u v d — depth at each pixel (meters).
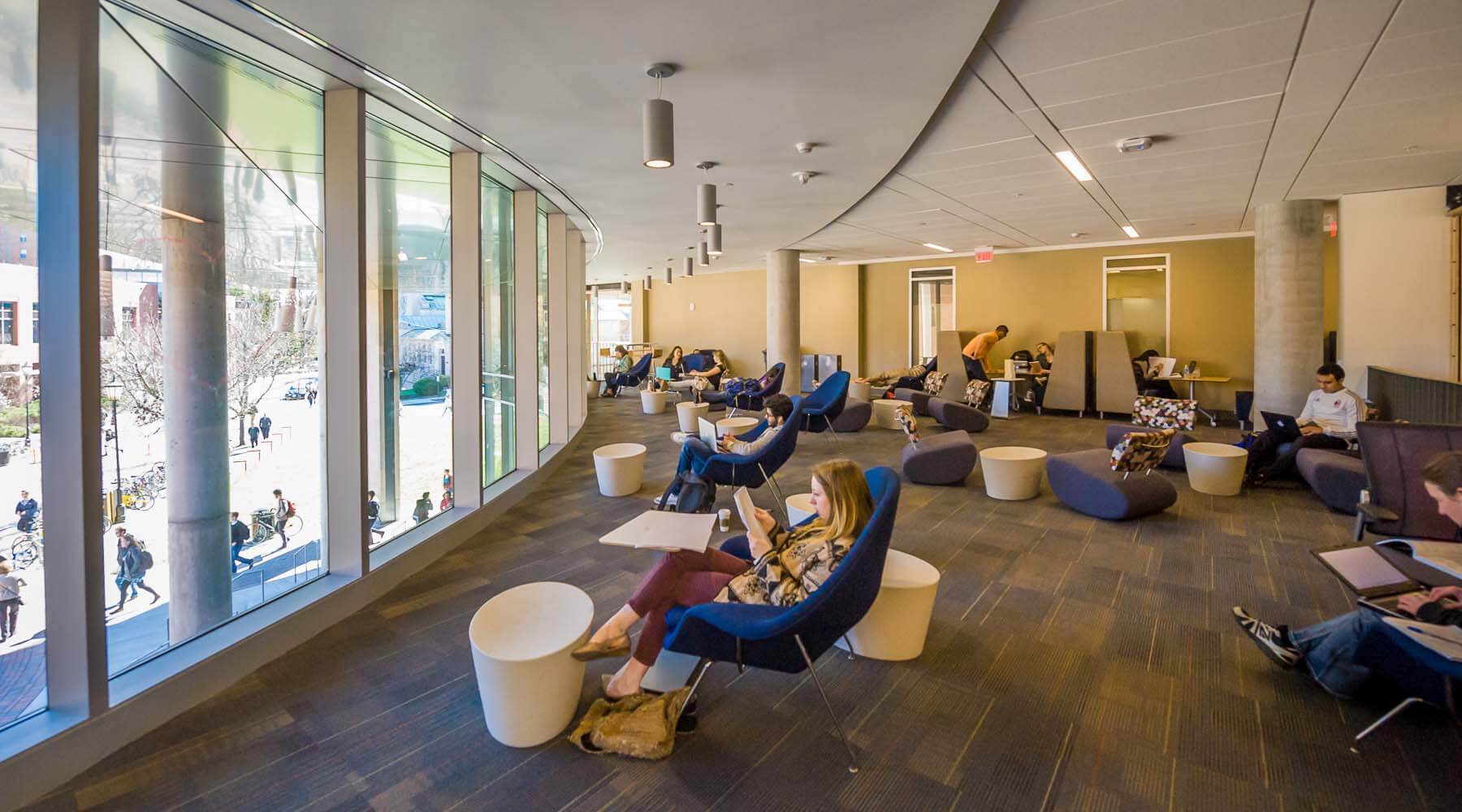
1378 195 7.08
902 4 2.92
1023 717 2.36
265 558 3.11
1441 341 6.87
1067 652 2.84
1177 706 2.42
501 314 5.88
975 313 12.85
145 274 2.62
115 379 2.47
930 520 4.82
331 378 3.37
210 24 2.73
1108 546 4.26
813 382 13.65
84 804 1.92
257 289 3.09
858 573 1.98
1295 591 3.51
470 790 1.98
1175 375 10.28
